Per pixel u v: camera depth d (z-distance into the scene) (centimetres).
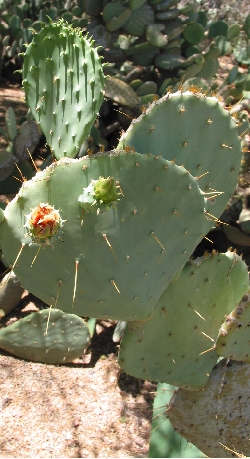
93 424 126
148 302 74
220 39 257
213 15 373
